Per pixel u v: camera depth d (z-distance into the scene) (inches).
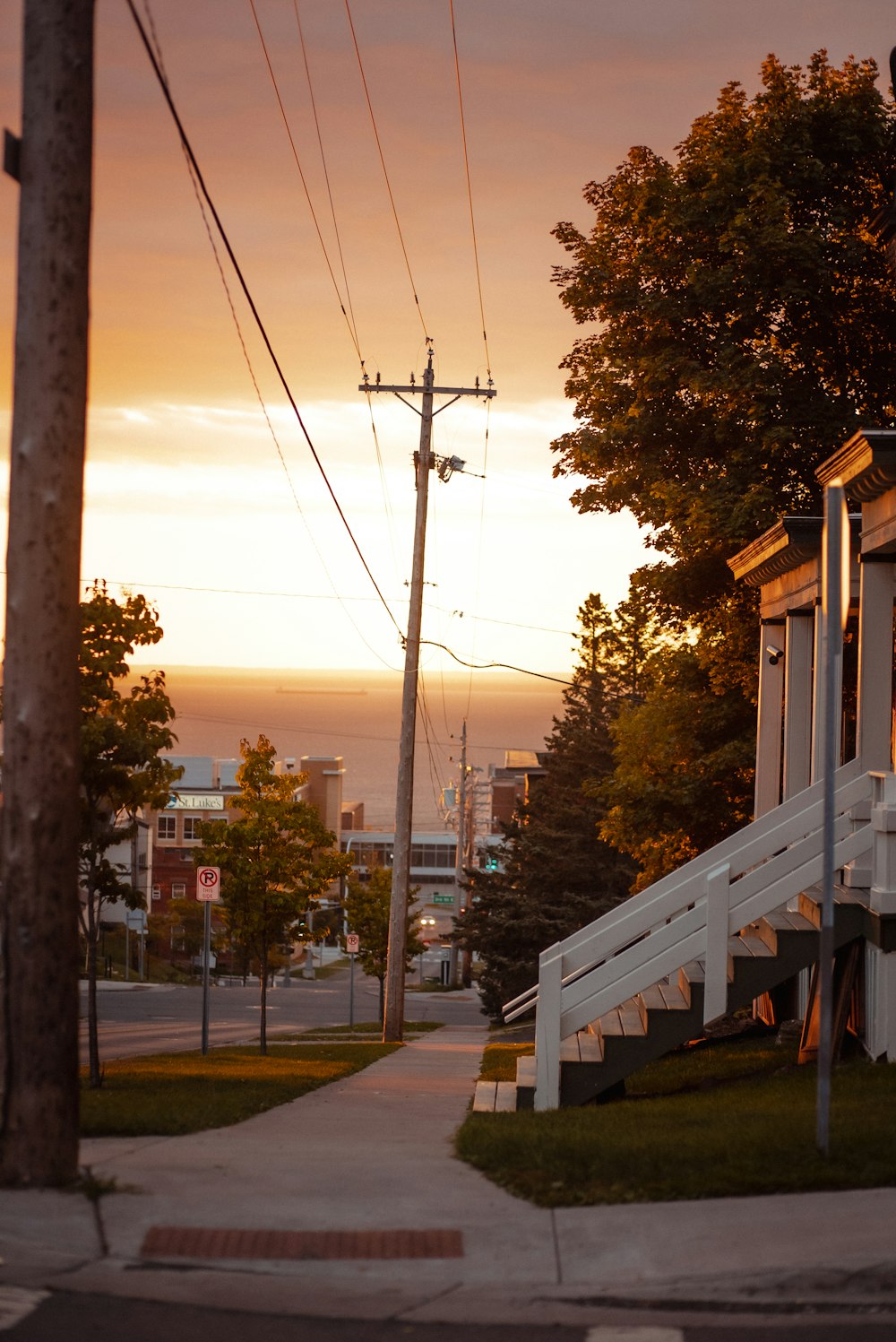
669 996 528.4
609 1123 398.6
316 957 4060.0
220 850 938.1
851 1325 233.6
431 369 1150.3
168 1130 400.2
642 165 1040.2
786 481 991.0
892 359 1032.8
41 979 308.2
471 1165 341.4
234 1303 243.9
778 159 980.6
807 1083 463.5
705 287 962.1
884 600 569.3
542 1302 246.8
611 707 2096.5
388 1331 231.1
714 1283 250.2
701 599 1091.3
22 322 313.6
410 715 1141.7
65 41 313.0
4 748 311.1
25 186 313.7
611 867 1941.4
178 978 2886.3
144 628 623.5
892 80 824.3
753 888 511.8
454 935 2059.5
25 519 311.4
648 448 1053.8
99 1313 236.2
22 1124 307.6
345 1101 535.2
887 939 487.2
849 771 568.4
